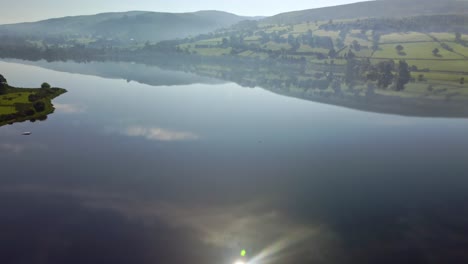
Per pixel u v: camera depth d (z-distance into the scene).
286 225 48.28
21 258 41.19
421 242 44.44
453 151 77.81
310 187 59.72
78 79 199.75
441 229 47.22
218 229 47.31
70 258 41.22
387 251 42.69
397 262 40.62
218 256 41.72
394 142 84.19
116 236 45.44
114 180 62.00
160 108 120.56
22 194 56.69
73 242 44.16
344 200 55.22
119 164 69.12
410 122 104.06
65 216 50.09
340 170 67.00
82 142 82.25
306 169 67.50
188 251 42.59
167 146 79.88
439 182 61.78
